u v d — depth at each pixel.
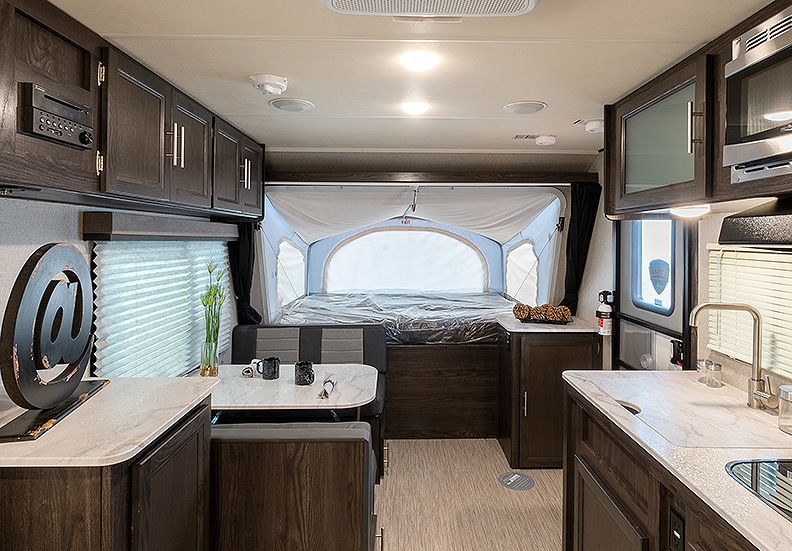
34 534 1.36
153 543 1.53
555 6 1.60
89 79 1.76
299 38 1.86
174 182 2.38
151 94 2.16
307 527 2.14
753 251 2.17
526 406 3.93
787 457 1.57
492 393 4.50
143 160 2.09
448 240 6.46
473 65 2.15
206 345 3.19
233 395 2.87
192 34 1.82
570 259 4.42
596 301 4.16
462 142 3.90
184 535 1.77
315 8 1.63
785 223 1.45
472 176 4.30
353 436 2.14
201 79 2.33
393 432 4.50
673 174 2.09
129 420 1.61
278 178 4.21
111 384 2.01
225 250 4.18
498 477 3.77
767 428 1.81
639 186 2.39
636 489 1.78
